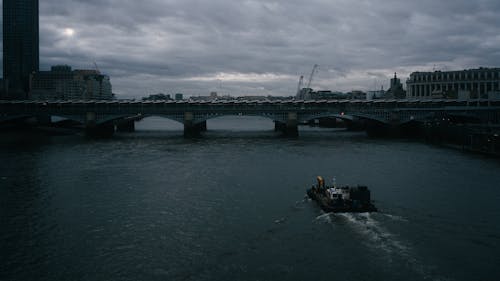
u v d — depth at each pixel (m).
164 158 156.12
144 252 66.19
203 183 111.06
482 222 78.19
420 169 130.00
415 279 57.03
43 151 176.88
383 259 62.78
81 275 59.09
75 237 72.31
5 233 74.06
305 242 69.19
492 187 104.56
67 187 106.81
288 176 119.81
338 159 152.50
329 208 83.44
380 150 180.62
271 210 86.06
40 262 62.97
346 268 60.25
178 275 58.94
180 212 85.56
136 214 84.38
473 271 59.25
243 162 145.88
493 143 162.62
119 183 111.38
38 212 85.81
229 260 63.28
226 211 85.88
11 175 122.12
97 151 177.75
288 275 58.53
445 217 80.94
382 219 79.62
